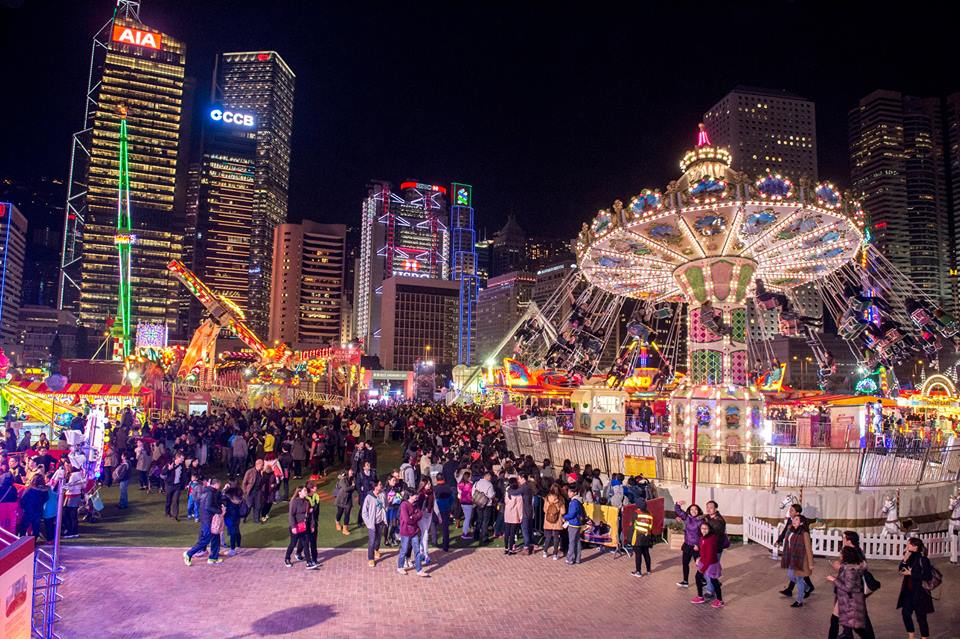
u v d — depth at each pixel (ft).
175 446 67.51
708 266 71.51
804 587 34.96
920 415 133.28
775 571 41.98
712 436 68.18
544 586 37.91
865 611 27.86
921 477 54.60
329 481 74.23
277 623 31.12
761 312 93.76
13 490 43.37
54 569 29.37
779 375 118.32
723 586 38.60
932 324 68.74
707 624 32.12
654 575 40.47
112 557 41.78
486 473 49.70
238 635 29.55
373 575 39.47
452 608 33.86
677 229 66.74
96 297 633.61
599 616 32.99
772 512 51.08
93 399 91.25
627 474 57.06
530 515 45.52
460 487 50.52
